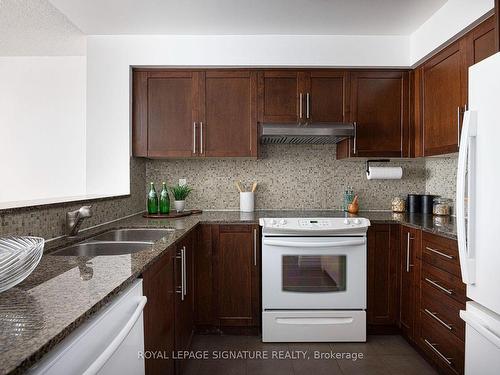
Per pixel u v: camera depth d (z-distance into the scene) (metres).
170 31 2.64
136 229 2.18
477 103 1.41
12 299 0.85
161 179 3.15
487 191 1.34
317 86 2.79
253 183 3.14
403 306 2.47
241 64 2.71
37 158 3.14
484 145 1.36
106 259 1.28
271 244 2.43
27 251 0.92
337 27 2.58
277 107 2.79
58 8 2.28
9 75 3.13
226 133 2.79
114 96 2.72
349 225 2.45
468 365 1.50
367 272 2.55
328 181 3.15
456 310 1.82
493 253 1.31
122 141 2.72
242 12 2.35
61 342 0.73
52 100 3.13
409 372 2.07
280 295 2.45
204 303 2.55
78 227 1.79
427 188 3.11
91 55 2.71
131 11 2.32
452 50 2.26
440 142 2.41
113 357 0.93
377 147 2.78
